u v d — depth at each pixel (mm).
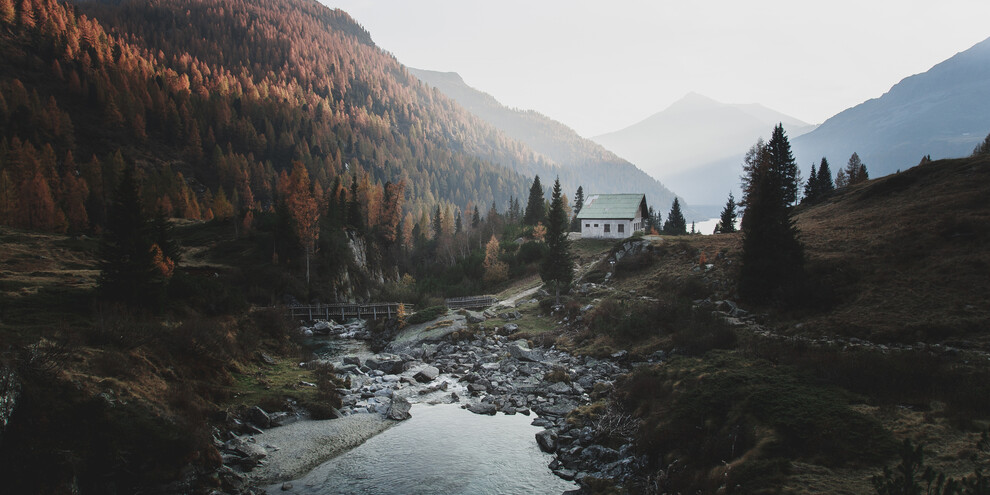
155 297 39781
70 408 20734
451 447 27766
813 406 22859
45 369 21516
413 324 61000
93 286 45219
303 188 80938
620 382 34625
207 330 37156
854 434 20328
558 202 60750
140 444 21141
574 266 75188
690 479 20578
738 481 19000
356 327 67250
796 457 19906
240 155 180500
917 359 26531
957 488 12570
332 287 80438
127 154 157375
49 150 116500
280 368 40781
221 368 34719
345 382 39281
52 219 88188
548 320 56469
